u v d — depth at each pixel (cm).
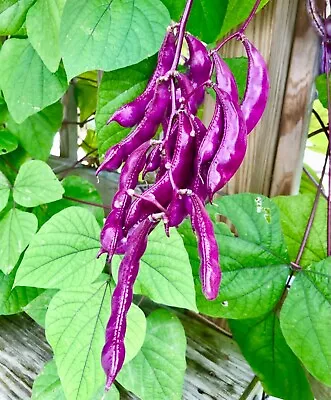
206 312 53
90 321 48
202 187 31
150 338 54
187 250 54
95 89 80
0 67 57
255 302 52
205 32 50
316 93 55
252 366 58
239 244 52
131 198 33
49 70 56
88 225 51
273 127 55
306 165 73
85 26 45
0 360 64
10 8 54
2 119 67
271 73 53
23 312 74
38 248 50
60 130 81
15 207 65
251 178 59
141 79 50
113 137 52
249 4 49
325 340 49
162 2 48
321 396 61
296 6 50
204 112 59
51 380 54
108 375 31
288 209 55
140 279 49
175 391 52
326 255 54
